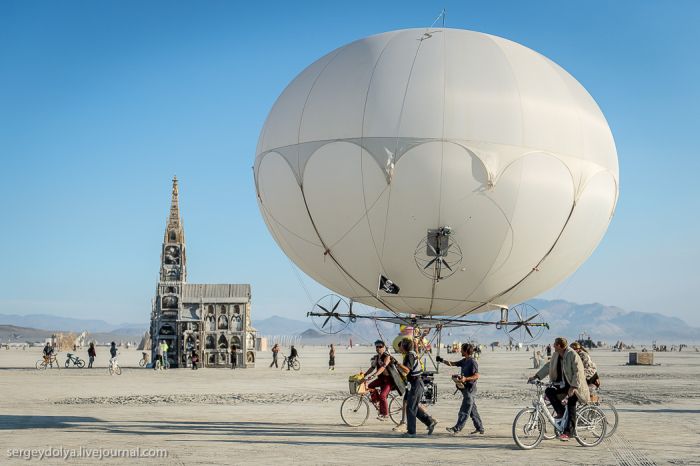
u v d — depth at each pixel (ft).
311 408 107.86
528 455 66.08
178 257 248.11
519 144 75.72
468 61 77.51
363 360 349.82
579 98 82.23
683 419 96.68
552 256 81.97
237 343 244.63
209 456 64.23
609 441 75.31
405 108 75.00
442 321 87.51
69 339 556.51
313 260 86.33
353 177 76.69
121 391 139.85
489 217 76.43
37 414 97.96
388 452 66.90
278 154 83.15
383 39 81.82
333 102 78.43
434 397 80.48
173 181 249.96
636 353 298.97
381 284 81.92
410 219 76.23
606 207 84.64
